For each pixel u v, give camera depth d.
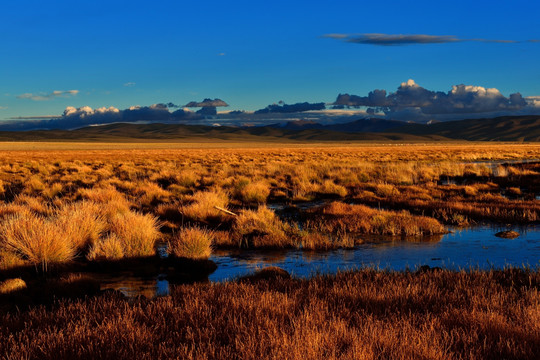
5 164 40.94
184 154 72.69
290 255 9.35
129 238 8.98
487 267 7.96
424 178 26.75
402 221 12.00
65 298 6.42
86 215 10.54
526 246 9.81
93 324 4.79
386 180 25.28
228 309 5.05
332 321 4.45
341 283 6.32
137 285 7.26
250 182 22.81
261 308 4.91
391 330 4.18
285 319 4.72
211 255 9.45
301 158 56.19
